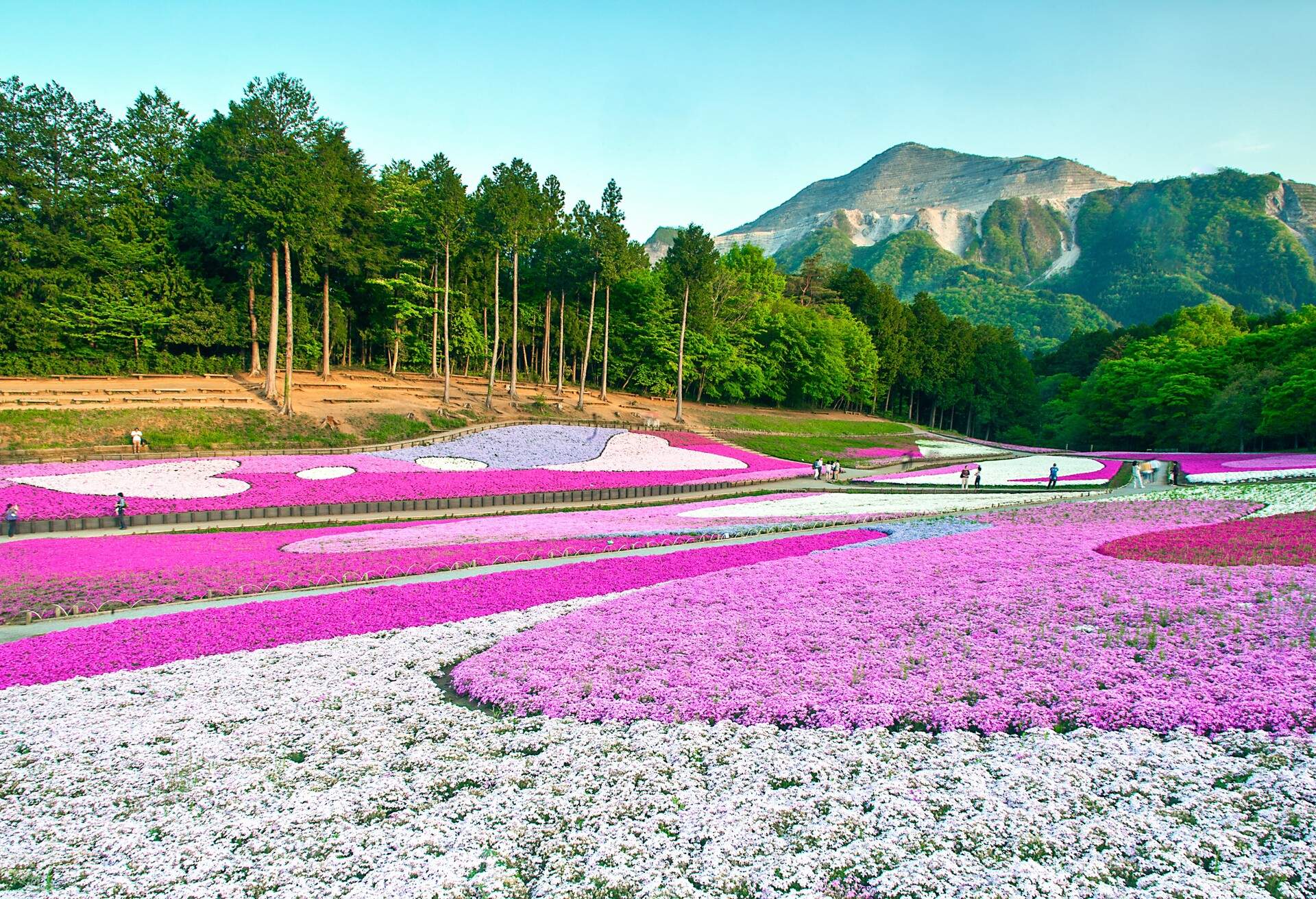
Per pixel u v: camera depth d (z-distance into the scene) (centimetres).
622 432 6241
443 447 5219
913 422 12825
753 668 1439
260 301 6406
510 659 1536
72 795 1050
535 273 8275
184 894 834
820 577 2086
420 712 1323
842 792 1009
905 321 12400
